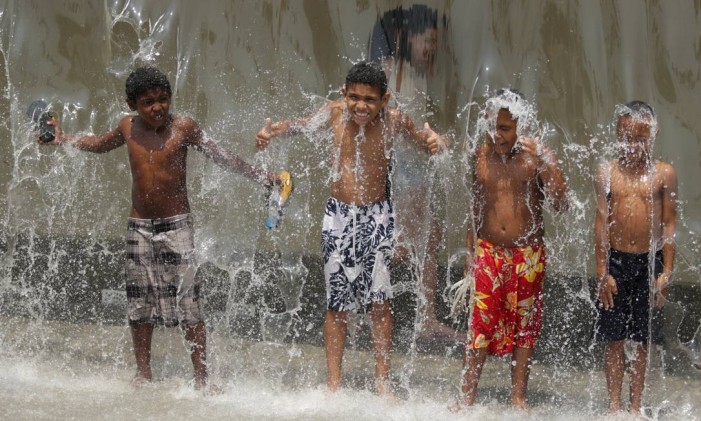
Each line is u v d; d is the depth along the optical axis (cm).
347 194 725
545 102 859
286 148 881
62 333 841
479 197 709
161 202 719
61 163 984
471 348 702
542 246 709
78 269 959
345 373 768
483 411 686
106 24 952
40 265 963
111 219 984
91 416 636
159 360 786
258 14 918
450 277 854
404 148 775
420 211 826
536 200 703
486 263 702
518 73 866
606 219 701
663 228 698
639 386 695
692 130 848
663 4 852
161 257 724
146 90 700
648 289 696
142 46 945
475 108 855
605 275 696
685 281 848
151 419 634
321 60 904
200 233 898
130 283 728
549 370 785
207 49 929
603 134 845
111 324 871
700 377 765
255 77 917
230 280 916
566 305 862
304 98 903
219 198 904
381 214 727
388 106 787
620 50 862
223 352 805
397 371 773
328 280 725
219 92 921
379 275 723
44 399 668
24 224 995
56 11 962
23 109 973
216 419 639
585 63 862
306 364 785
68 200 988
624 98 857
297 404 682
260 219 909
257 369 768
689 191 849
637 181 696
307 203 895
